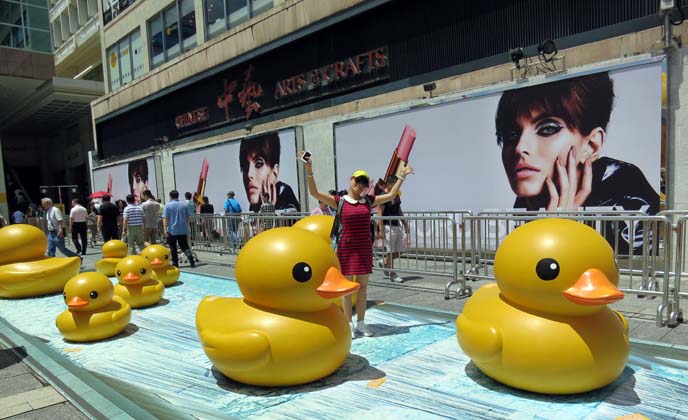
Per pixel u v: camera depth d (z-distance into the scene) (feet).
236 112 57.47
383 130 38.78
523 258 12.12
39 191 141.28
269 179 49.98
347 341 14.14
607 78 26.91
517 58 30.50
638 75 25.86
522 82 30.42
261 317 13.17
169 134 70.69
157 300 24.97
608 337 11.85
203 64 60.08
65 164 133.69
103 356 17.31
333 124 42.86
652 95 25.45
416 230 26.73
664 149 25.22
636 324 17.72
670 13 24.57
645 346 15.33
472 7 34.91
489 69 33.17
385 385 13.43
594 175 27.68
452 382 13.44
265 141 49.85
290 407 12.28
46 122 123.34
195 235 45.83
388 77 40.57
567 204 28.84
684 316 18.35
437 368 14.53
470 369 14.34
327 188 44.42
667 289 17.42
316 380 13.82
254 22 51.67
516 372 12.00
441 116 34.71
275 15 49.11
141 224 41.04
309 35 46.44
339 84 44.75
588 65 28.27
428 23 37.50
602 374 11.74
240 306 13.94
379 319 20.17
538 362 11.63
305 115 46.91
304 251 13.26
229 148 55.21
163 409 12.46
